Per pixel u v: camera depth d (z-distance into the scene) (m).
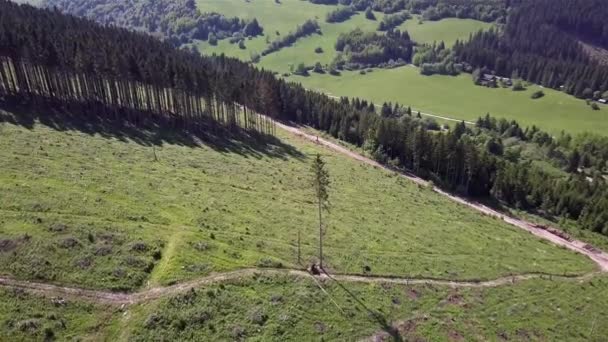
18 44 97.62
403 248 72.00
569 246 100.31
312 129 166.75
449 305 59.72
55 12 159.38
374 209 88.44
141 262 51.97
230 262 56.06
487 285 67.25
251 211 73.19
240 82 130.62
